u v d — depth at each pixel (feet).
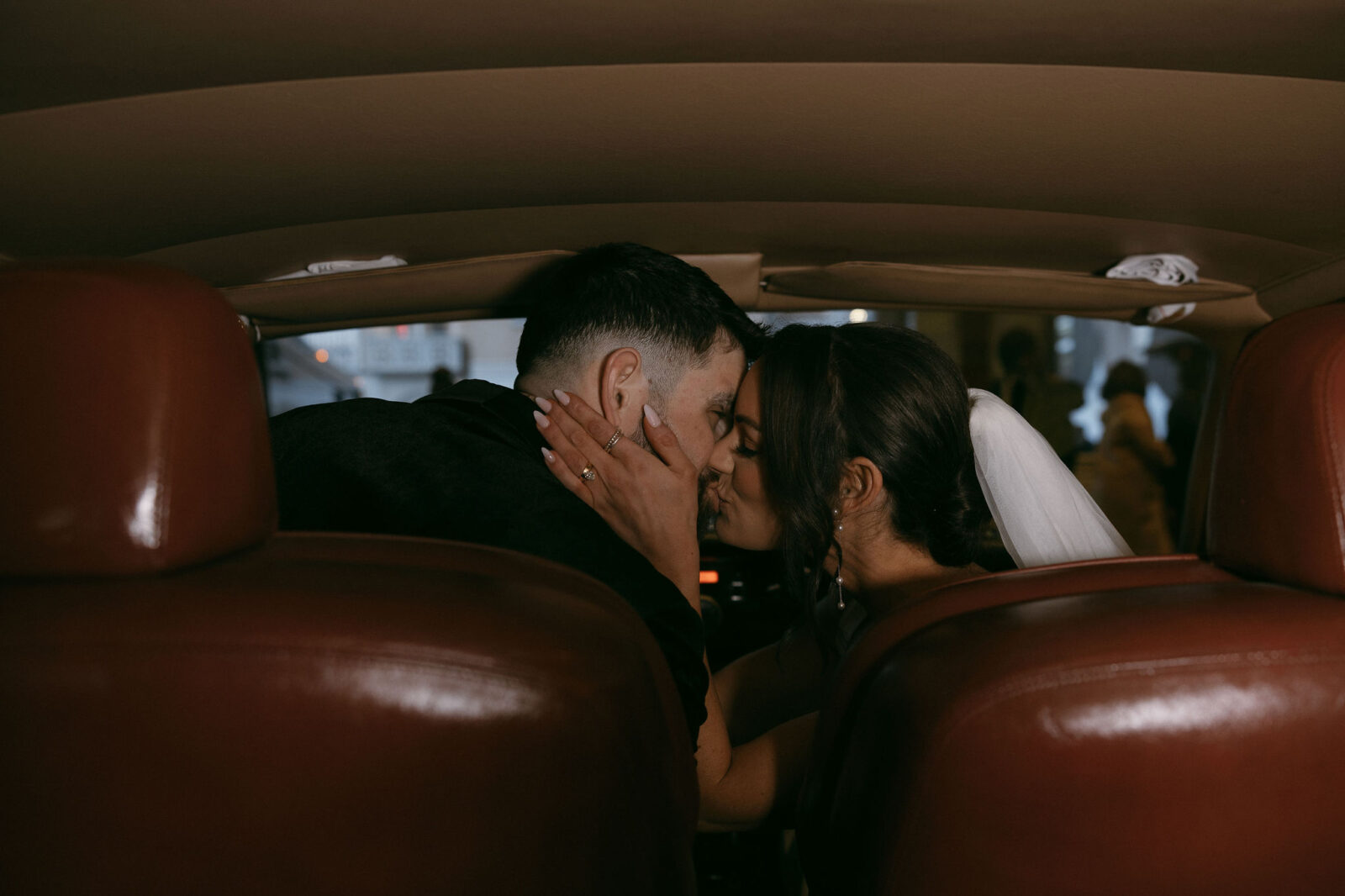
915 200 5.74
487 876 2.07
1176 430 12.53
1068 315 8.04
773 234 6.37
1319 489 2.19
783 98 4.36
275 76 3.99
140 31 3.54
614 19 3.60
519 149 4.88
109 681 1.90
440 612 1.97
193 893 2.05
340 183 5.22
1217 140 4.79
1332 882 2.28
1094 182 5.40
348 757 1.94
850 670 2.54
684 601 3.01
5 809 1.99
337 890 2.06
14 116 4.12
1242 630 2.15
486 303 7.04
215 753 1.94
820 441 4.01
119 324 1.91
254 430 2.17
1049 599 2.36
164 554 1.93
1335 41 3.74
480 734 1.94
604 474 3.95
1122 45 3.84
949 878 2.26
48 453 1.89
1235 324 7.66
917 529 4.17
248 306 6.67
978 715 2.10
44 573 1.93
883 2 3.46
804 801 2.81
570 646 1.99
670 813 2.30
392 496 3.30
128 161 4.67
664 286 4.27
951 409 4.04
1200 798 2.16
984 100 4.39
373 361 67.92
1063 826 2.19
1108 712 2.10
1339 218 5.83
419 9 3.47
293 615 1.92
